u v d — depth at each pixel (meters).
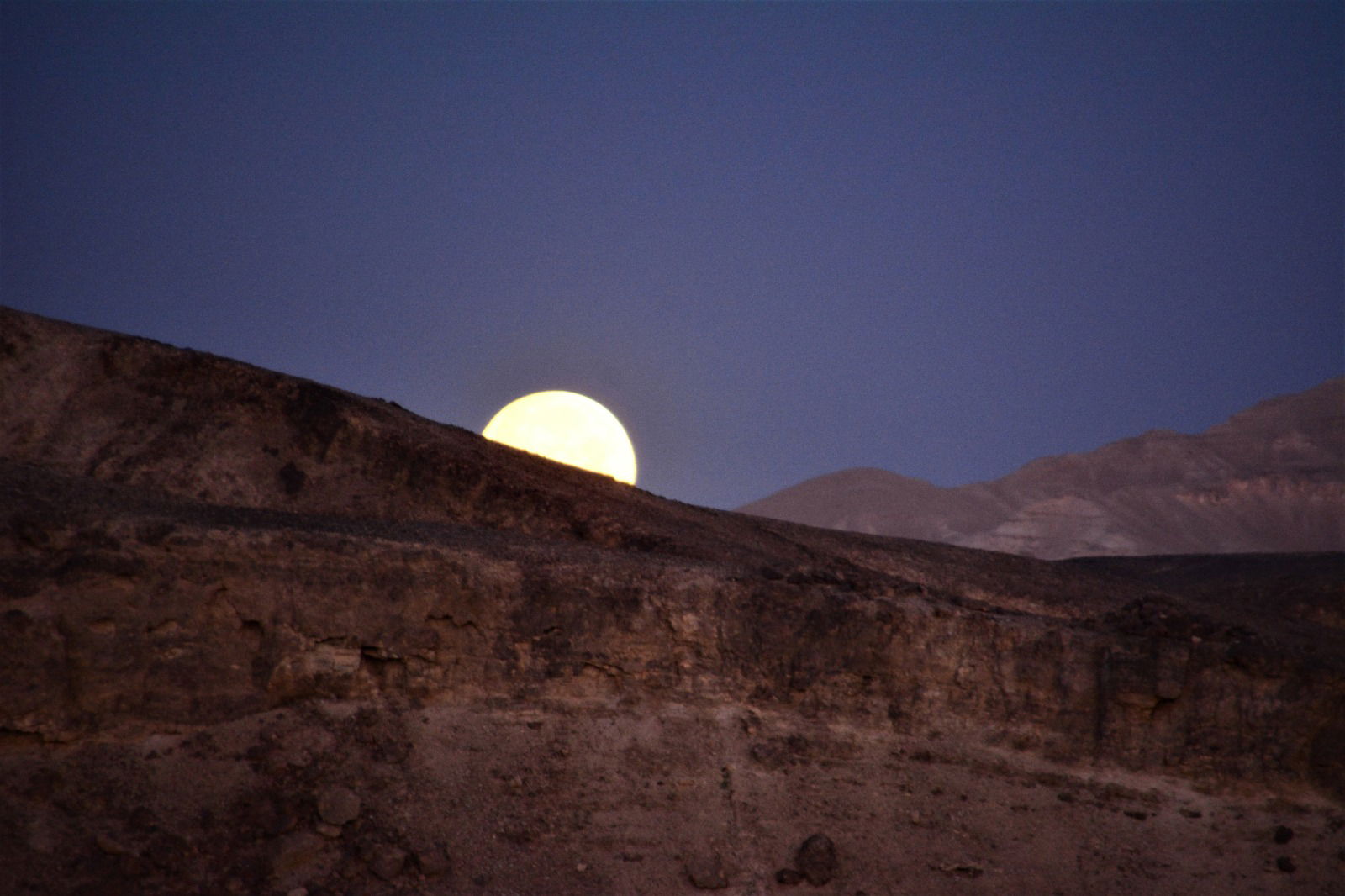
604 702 35.25
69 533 29.44
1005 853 33.47
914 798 34.69
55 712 28.02
